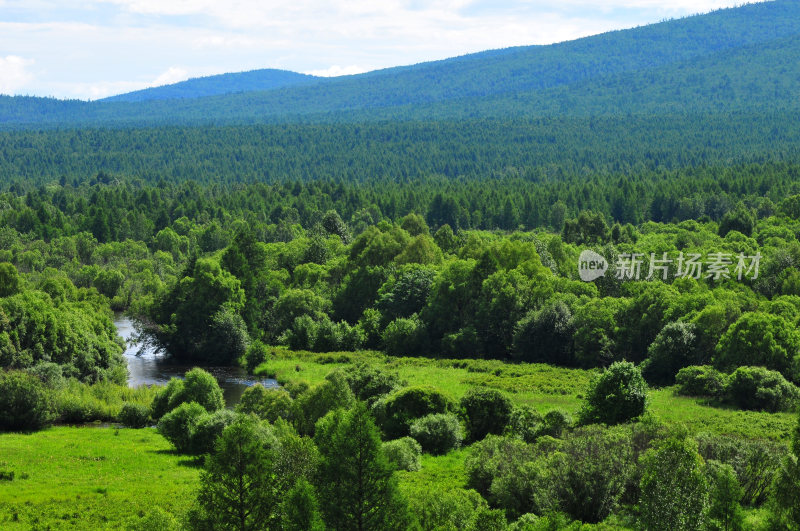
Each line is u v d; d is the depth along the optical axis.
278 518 39.72
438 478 56.00
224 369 111.75
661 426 58.03
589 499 48.03
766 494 48.53
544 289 117.75
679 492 39.62
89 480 57.81
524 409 68.50
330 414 52.75
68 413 81.19
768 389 76.44
